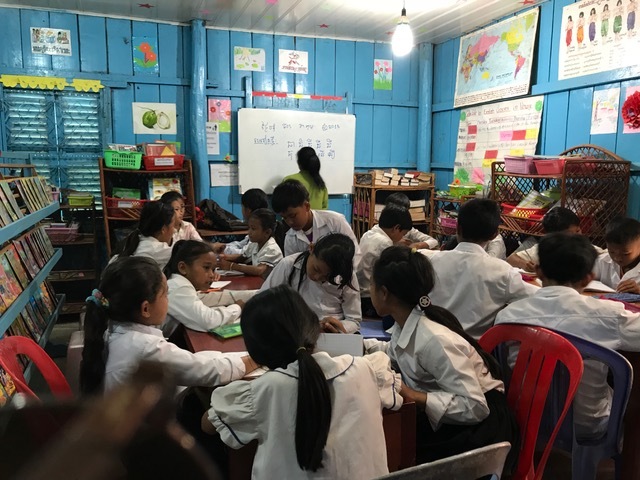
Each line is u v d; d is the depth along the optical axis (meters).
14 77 4.07
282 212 2.51
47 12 4.12
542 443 1.70
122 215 4.08
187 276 2.09
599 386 1.68
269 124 4.77
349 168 5.11
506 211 3.62
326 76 4.98
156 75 4.47
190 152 4.63
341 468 1.12
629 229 2.38
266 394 1.14
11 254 2.65
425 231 5.14
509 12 4.16
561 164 3.18
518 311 1.82
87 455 0.36
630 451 1.85
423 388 1.58
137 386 0.41
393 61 5.20
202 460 0.41
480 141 4.63
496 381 1.57
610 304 1.74
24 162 4.20
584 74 3.60
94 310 1.50
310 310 1.23
